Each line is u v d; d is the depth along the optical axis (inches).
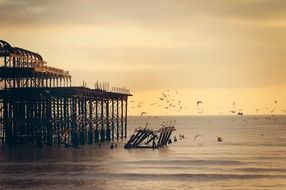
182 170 4736.7
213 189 3863.2
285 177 4375.0
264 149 7165.4
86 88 6053.2
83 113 6663.4
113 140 7268.7
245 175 4473.4
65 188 3801.7
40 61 6752.0
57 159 5196.9
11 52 6087.6
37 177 4192.9
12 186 3846.0
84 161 5123.0
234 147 7485.2
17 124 6181.1
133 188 3846.0
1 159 5162.4
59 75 6904.5
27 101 6264.8
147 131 6776.6
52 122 6097.4
